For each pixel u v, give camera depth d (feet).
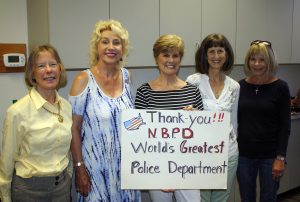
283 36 11.18
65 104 5.43
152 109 5.69
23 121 4.90
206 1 8.87
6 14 7.03
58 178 5.24
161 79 6.06
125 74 6.01
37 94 5.09
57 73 5.13
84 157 5.61
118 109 5.57
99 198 5.64
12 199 5.22
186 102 5.94
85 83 5.53
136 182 5.58
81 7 6.73
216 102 6.64
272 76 7.30
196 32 8.73
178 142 5.60
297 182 12.07
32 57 5.04
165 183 5.64
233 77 11.57
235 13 9.63
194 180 5.70
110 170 5.60
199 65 6.86
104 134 5.49
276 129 7.26
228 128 5.68
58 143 5.17
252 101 7.19
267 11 10.52
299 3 11.56
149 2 7.73
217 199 7.21
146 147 5.54
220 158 5.72
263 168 7.36
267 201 7.45
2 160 5.03
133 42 7.57
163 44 5.80
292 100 12.43
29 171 5.00
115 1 7.20
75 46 6.76
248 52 7.28
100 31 5.63
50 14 6.35
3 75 7.11
